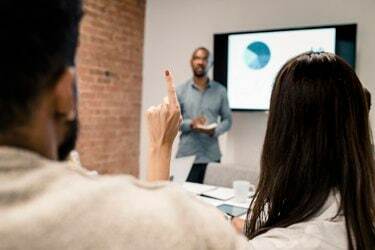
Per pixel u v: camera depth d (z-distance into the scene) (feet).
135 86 15.17
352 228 2.64
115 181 1.34
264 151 2.98
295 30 12.23
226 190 7.38
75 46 1.32
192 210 1.35
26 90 1.19
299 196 2.78
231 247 1.35
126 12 14.39
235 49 13.19
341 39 11.66
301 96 2.78
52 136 1.30
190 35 14.35
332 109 2.73
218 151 12.18
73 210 1.18
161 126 2.73
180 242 1.26
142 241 1.22
